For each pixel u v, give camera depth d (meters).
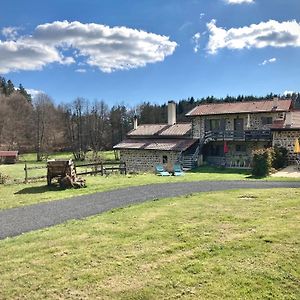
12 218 11.02
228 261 6.34
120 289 5.57
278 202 11.27
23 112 79.75
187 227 8.59
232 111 33.19
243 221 8.92
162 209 10.98
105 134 75.44
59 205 12.91
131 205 12.21
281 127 28.83
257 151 23.00
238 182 18.39
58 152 75.38
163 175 23.83
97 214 11.09
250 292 5.25
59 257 7.05
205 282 5.63
